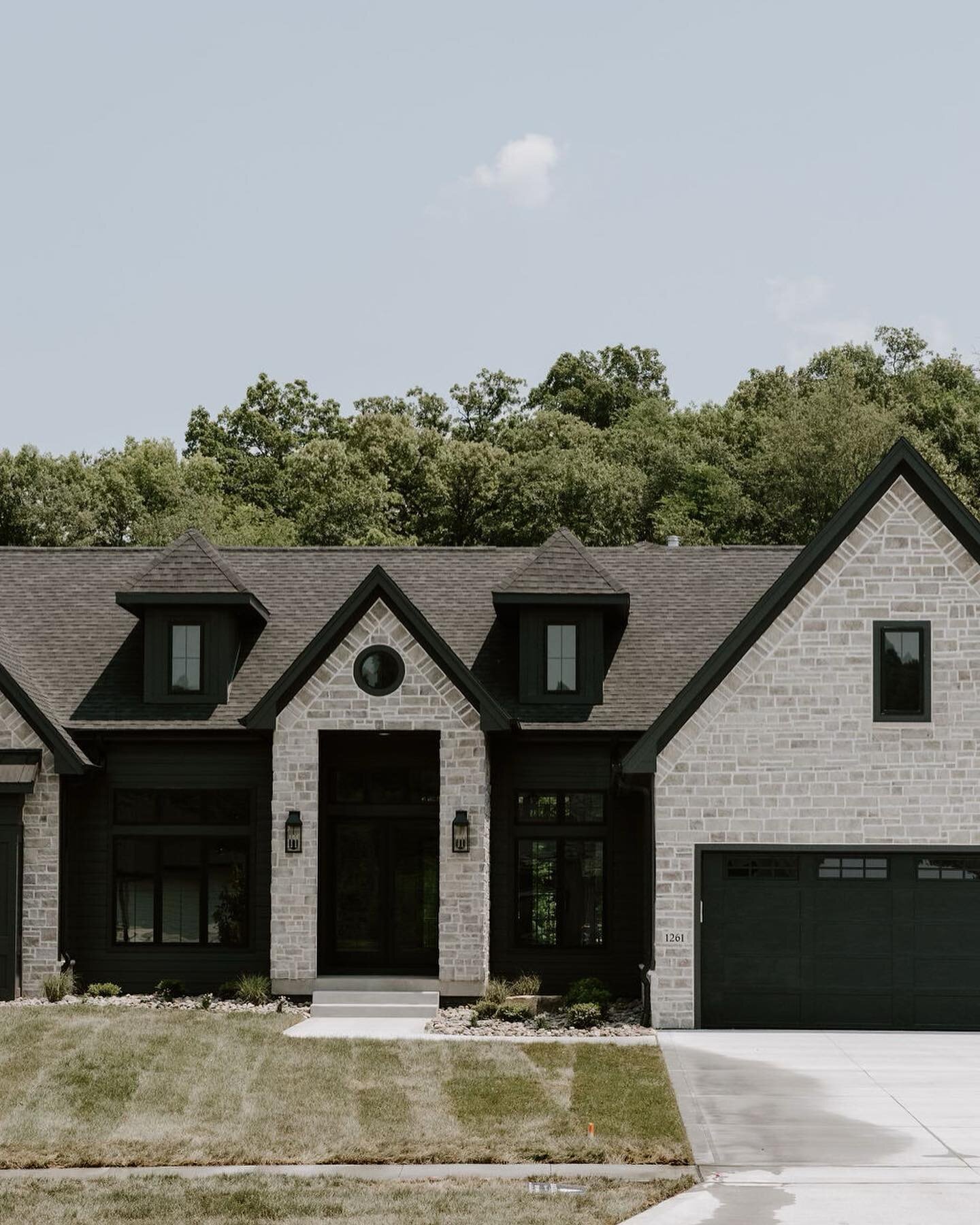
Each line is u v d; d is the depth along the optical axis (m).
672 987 22.20
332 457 66.12
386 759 26.16
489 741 25.39
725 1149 15.12
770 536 57.84
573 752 25.72
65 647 27.36
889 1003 22.20
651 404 77.25
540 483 58.81
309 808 24.45
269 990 24.39
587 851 25.77
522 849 25.80
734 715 22.44
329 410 85.25
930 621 22.42
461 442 70.06
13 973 24.34
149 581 26.08
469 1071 18.75
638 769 22.45
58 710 25.98
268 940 25.53
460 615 27.80
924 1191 13.69
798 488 58.09
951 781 22.28
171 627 26.31
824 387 66.69
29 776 24.47
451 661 24.38
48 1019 21.81
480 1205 13.22
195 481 69.50
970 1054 20.11
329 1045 20.39
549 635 26.16
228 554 29.55
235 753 25.92
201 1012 23.11
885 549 22.53
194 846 25.88
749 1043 20.89
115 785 25.89
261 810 25.81
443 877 24.28
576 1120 16.22
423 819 26.16
